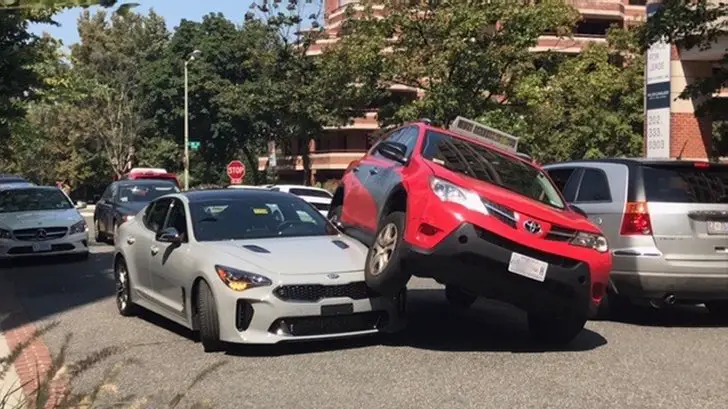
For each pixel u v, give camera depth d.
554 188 8.11
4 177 28.33
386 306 7.38
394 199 7.62
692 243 8.44
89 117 57.50
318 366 6.76
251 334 6.94
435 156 7.86
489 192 6.98
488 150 8.27
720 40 15.48
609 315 9.57
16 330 8.81
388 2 23.27
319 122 36.53
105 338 8.19
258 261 7.17
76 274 13.98
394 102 29.72
